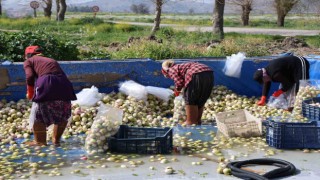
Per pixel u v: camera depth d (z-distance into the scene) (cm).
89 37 2244
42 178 617
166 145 688
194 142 734
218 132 782
